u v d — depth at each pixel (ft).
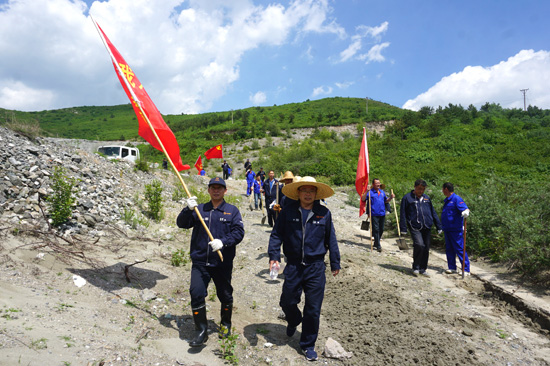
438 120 166.30
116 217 25.07
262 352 11.66
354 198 55.77
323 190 12.09
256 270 20.48
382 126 305.73
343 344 12.45
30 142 31.04
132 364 9.48
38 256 15.29
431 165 97.35
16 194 21.31
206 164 172.96
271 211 28.91
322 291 11.81
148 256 19.76
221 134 313.53
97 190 28.02
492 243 24.88
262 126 315.78
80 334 10.23
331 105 469.98
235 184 69.46
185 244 24.02
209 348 11.45
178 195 38.96
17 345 8.71
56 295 12.56
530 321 15.05
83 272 15.24
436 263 24.75
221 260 11.48
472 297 17.99
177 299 15.10
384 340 12.48
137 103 14.42
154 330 11.96
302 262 11.79
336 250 12.30
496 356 11.93
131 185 36.06
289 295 11.85
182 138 305.12
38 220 19.47
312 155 149.18
